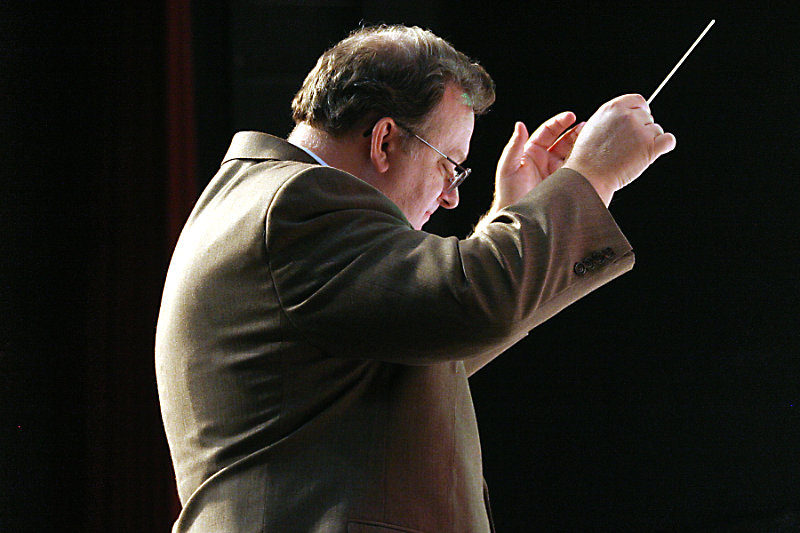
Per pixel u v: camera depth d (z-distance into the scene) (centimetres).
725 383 1056
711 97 1048
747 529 1018
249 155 365
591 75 1126
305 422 321
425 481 329
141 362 858
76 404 824
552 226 324
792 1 995
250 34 1134
